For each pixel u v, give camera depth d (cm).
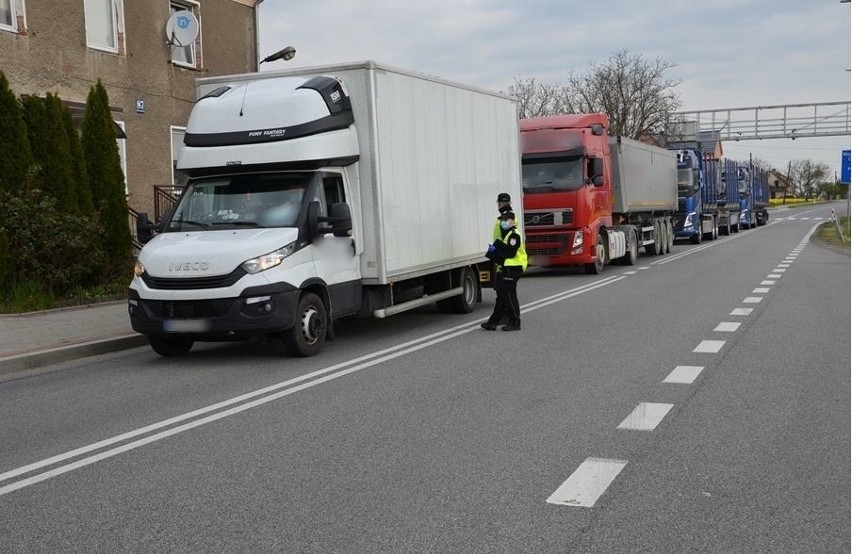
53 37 1936
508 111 1627
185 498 540
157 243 1069
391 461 613
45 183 1600
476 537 466
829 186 15838
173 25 2212
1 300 1460
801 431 679
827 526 477
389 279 1184
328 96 1116
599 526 480
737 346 1090
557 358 1034
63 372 1029
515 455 623
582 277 2244
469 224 1454
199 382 937
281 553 448
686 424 707
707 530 472
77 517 510
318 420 741
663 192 3081
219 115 1130
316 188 1088
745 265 2488
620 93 5775
